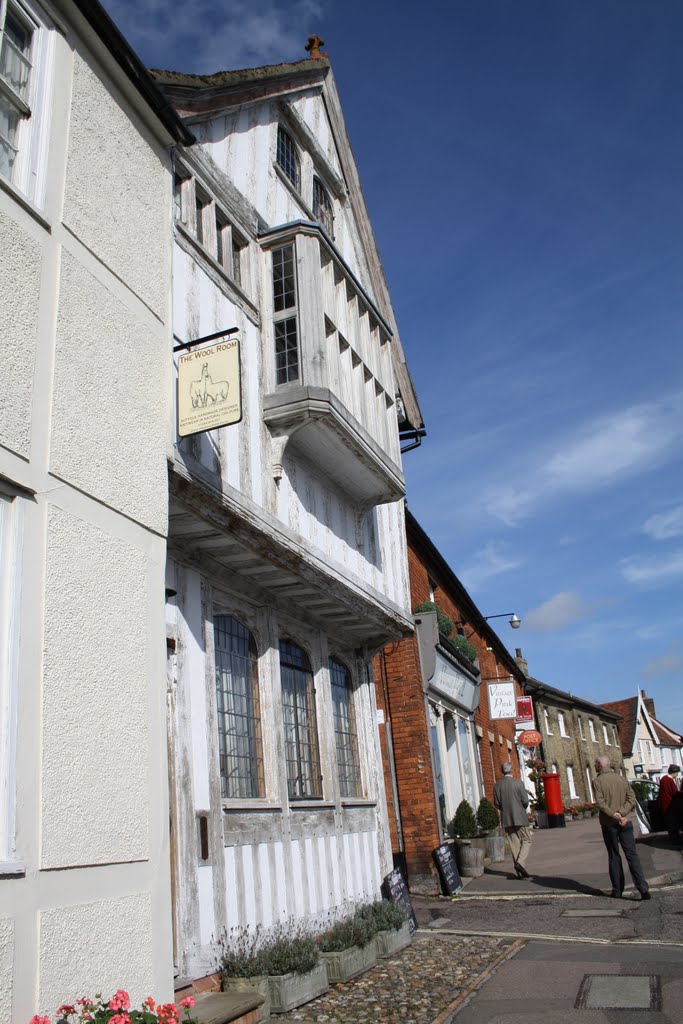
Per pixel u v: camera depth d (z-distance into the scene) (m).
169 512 6.68
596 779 10.83
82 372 5.18
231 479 7.58
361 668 11.63
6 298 4.59
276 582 8.73
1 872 3.84
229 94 8.95
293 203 10.41
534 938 8.58
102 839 4.59
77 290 5.27
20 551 4.39
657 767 56.88
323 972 6.86
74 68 5.64
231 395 6.32
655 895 10.62
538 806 28.86
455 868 12.86
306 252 9.10
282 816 8.24
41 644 4.41
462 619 21.55
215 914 6.73
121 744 4.90
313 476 9.72
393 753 13.95
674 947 7.61
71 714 4.54
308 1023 5.92
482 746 21.36
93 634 4.84
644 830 21.36
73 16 5.61
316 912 8.53
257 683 8.57
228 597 8.20
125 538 5.33
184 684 7.00
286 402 8.50
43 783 4.24
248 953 6.74
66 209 5.31
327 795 9.61
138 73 6.14
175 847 6.43
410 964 7.78
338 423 8.77
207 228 8.23
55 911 4.16
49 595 4.54
